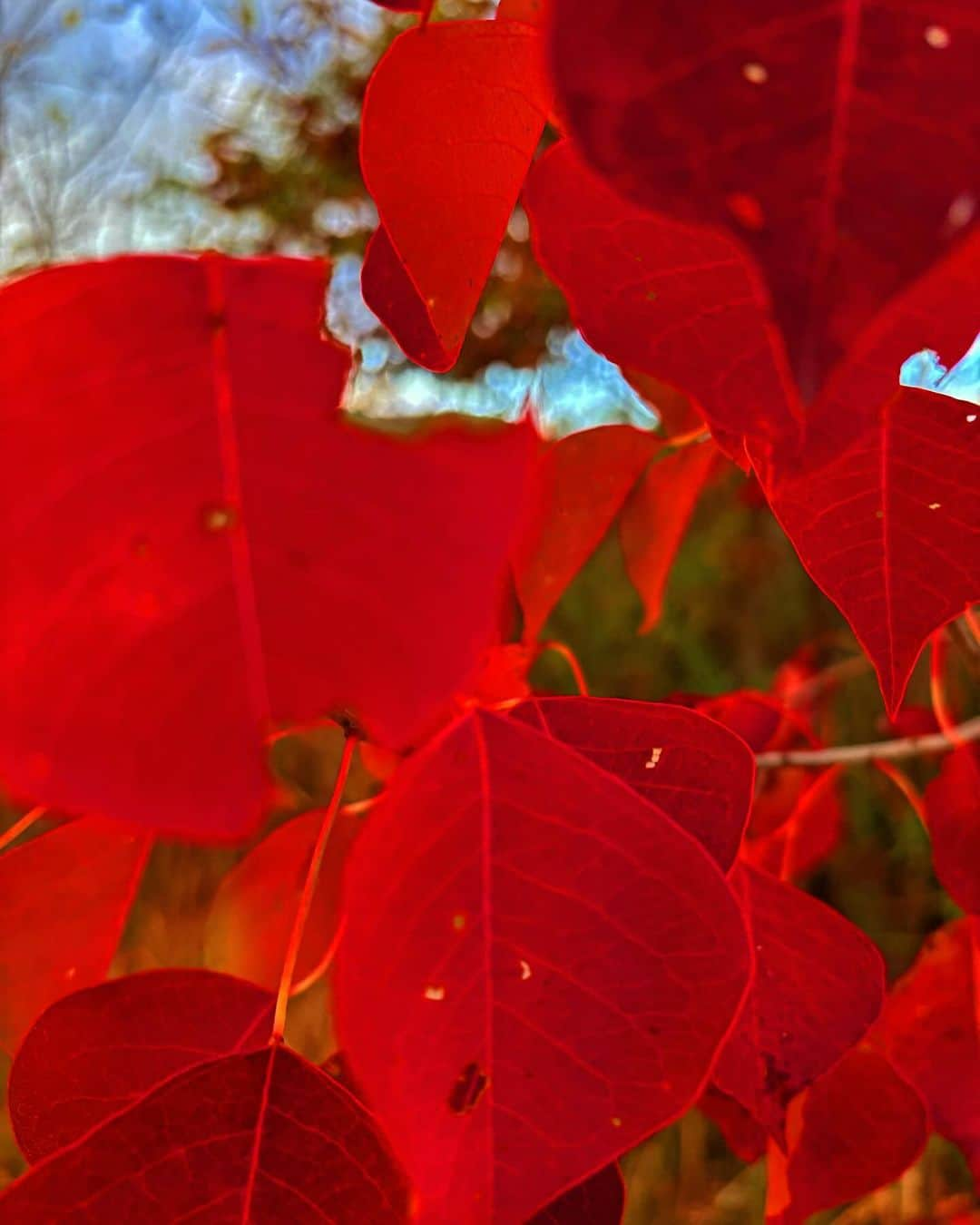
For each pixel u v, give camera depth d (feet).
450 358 0.85
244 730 0.60
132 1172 0.78
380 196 0.80
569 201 0.76
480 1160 0.73
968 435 0.85
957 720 1.93
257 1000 0.89
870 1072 1.04
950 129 0.55
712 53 0.55
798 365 0.52
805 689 2.26
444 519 0.61
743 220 0.54
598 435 1.13
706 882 0.75
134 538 0.61
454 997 0.74
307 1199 0.78
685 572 3.57
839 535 0.88
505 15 0.83
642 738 0.89
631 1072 0.73
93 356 0.61
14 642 0.60
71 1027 0.88
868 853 3.17
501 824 0.75
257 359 0.62
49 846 0.97
